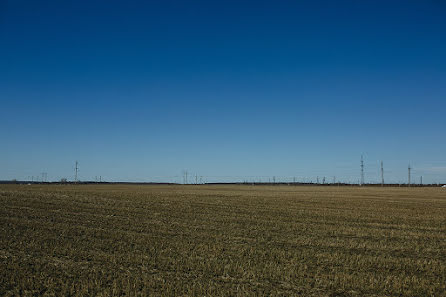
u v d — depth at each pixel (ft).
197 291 43.21
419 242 78.54
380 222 108.17
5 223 88.48
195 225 96.07
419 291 45.34
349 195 249.96
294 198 200.54
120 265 54.54
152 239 74.79
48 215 105.40
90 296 41.73
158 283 46.06
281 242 75.31
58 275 49.16
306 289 45.39
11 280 46.42
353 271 53.93
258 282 47.65
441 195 261.44
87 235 77.36
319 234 85.81
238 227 94.17
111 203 144.36
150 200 163.94
